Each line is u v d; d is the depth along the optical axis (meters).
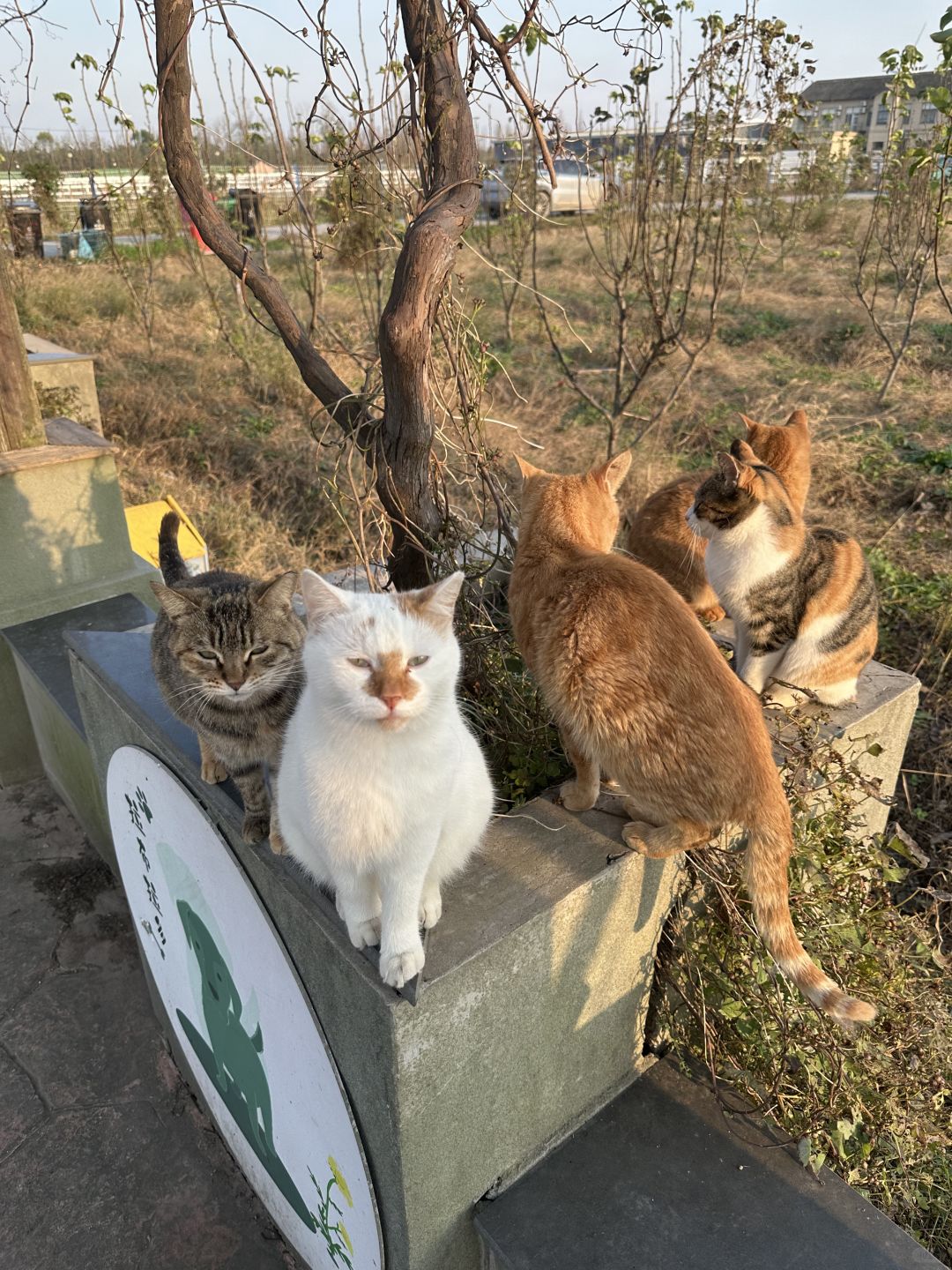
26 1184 1.25
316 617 0.74
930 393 3.74
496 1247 0.87
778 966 0.88
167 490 3.07
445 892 0.85
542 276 6.06
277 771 0.90
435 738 0.73
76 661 1.34
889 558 2.51
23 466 1.79
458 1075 0.81
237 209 3.75
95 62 1.71
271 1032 0.97
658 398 3.66
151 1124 1.33
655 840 0.91
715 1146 0.98
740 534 1.19
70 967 1.58
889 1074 1.03
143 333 4.81
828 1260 0.86
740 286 5.19
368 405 1.16
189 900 1.10
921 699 2.06
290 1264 1.17
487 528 1.47
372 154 1.28
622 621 0.91
